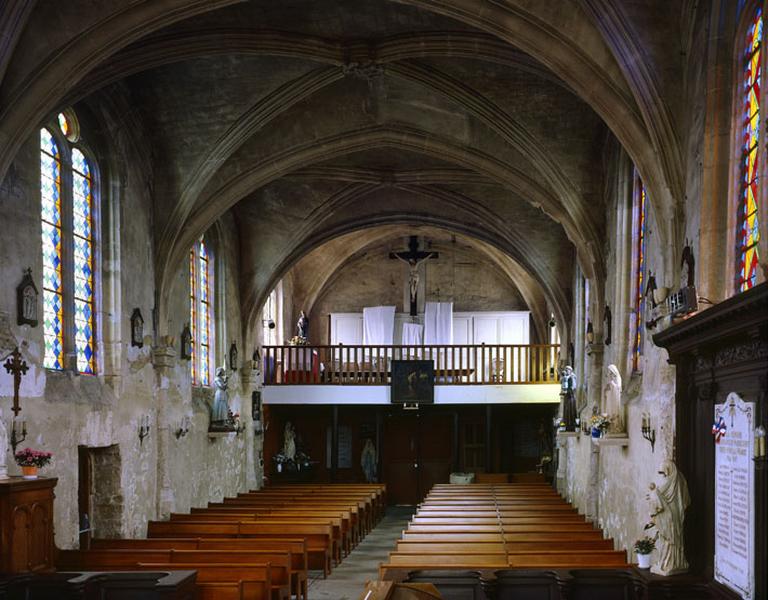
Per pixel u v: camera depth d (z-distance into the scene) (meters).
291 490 26.89
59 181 15.92
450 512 19.53
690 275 11.68
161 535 18.59
